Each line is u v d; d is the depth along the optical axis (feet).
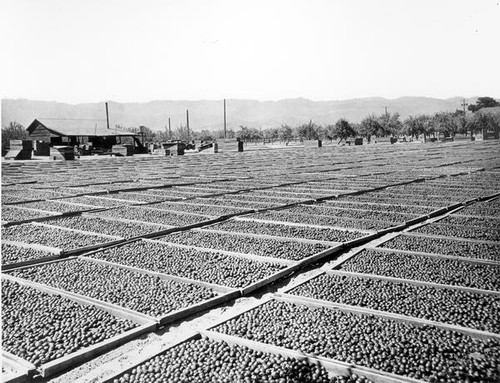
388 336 22.71
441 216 54.29
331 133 304.30
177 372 19.62
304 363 20.26
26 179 96.99
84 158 177.88
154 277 32.22
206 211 58.80
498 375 19.36
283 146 272.72
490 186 80.53
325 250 38.04
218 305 28.04
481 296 28.04
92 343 22.85
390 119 352.28
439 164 125.08
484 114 321.52
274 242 41.93
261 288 30.89
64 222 52.39
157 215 56.13
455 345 21.79
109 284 30.81
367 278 31.65
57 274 33.09
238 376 19.26
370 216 54.85
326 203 65.16
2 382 19.33
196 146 253.44
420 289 29.32
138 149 213.66
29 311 26.35
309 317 25.13
